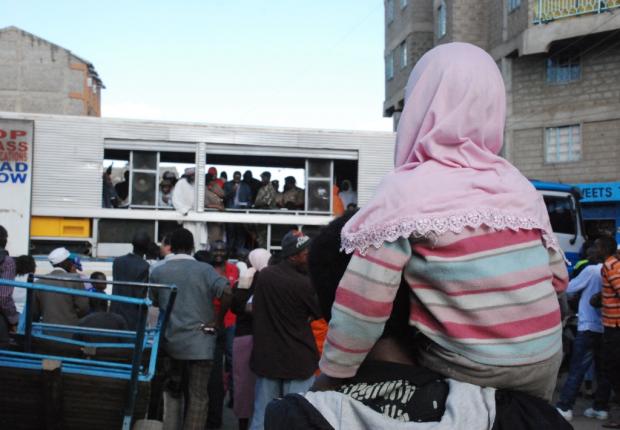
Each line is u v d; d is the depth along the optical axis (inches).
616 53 968.9
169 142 468.8
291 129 486.9
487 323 65.4
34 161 442.0
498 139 75.3
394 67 1398.9
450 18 1138.0
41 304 305.0
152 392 236.5
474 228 66.6
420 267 66.6
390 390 67.7
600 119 981.2
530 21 992.2
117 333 213.0
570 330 410.0
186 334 256.4
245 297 274.1
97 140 454.0
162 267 261.4
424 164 70.2
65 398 172.2
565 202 565.9
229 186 514.9
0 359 175.6
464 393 64.9
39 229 441.1
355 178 520.7
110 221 452.8
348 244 68.8
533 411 65.1
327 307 77.0
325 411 66.6
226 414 343.9
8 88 1849.2
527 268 67.5
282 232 488.1
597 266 323.0
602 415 318.7
